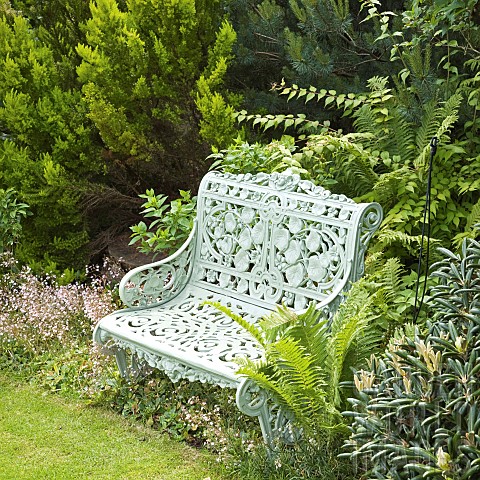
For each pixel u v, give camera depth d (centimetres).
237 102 634
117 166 668
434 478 262
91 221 685
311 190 447
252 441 409
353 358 381
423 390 279
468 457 259
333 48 609
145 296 489
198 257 508
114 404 484
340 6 573
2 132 703
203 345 429
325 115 626
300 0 641
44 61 649
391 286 466
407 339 307
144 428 455
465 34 529
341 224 422
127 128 619
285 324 380
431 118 528
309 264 439
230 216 486
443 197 514
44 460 423
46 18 693
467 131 565
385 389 299
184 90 634
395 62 588
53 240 664
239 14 661
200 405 457
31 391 509
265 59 648
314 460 370
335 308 409
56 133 640
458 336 293
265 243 462
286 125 570
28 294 588
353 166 544
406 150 550
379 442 281
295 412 374
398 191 529
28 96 634
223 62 604
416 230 528
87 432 453
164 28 616
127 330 456
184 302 496
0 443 442
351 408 373
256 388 379
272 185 467
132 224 700
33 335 559
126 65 625
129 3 633
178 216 550
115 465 416
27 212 641
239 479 393
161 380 490
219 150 610
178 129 639
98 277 667
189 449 430
